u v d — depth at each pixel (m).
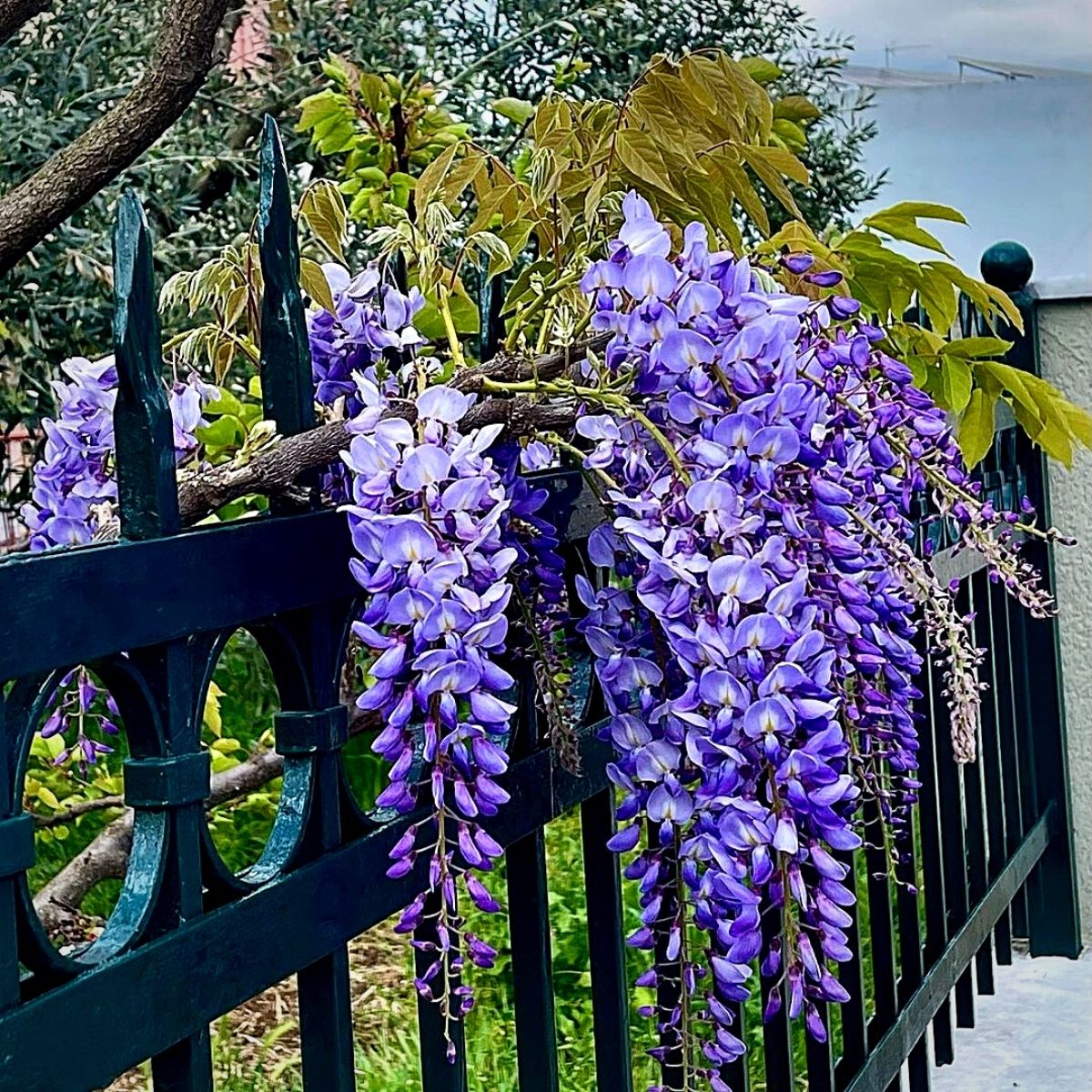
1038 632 3.34
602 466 1.12
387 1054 2.81
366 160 2.59
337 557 1.04
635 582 1.15
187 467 1.23
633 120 1.35
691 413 1.08
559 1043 2.90
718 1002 1.19
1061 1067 2.77
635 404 1.12
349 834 1.09
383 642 0.92
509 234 1.40
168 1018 0.87
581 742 1.45
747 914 1.08
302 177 4.36
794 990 1.13
